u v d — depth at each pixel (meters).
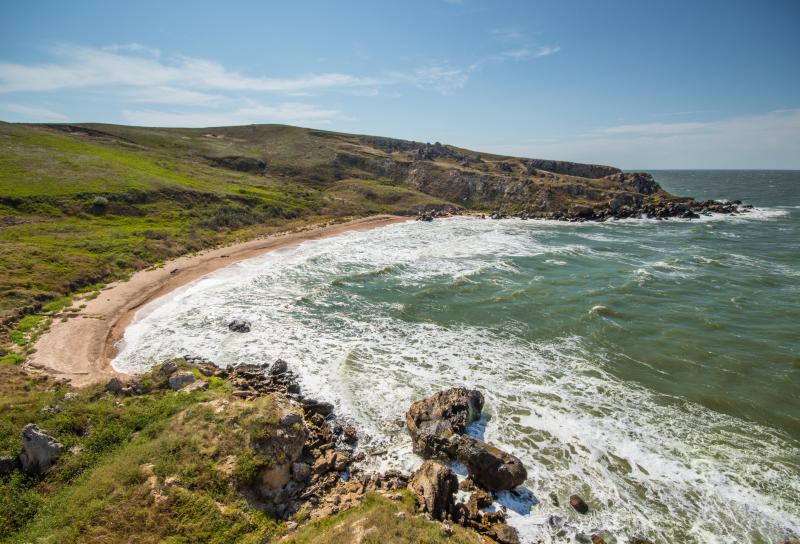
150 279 36.16
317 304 31.88
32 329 25.05
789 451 16.75
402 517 12.23
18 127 84.75
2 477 12.80
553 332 27.20
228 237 53.84
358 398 19.86
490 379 21.72
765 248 52.44
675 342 25.55
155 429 15.16
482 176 100.81
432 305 31.81
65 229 44.84
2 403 15.89
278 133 131.00
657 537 13.06
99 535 10.80
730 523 13.54
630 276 38.84
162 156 90.88
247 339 25.86
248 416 15.30
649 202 90.06
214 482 12.88
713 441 17.28
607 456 16.38
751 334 26.50
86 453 14.12
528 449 16.70
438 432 16.45
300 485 14.23
